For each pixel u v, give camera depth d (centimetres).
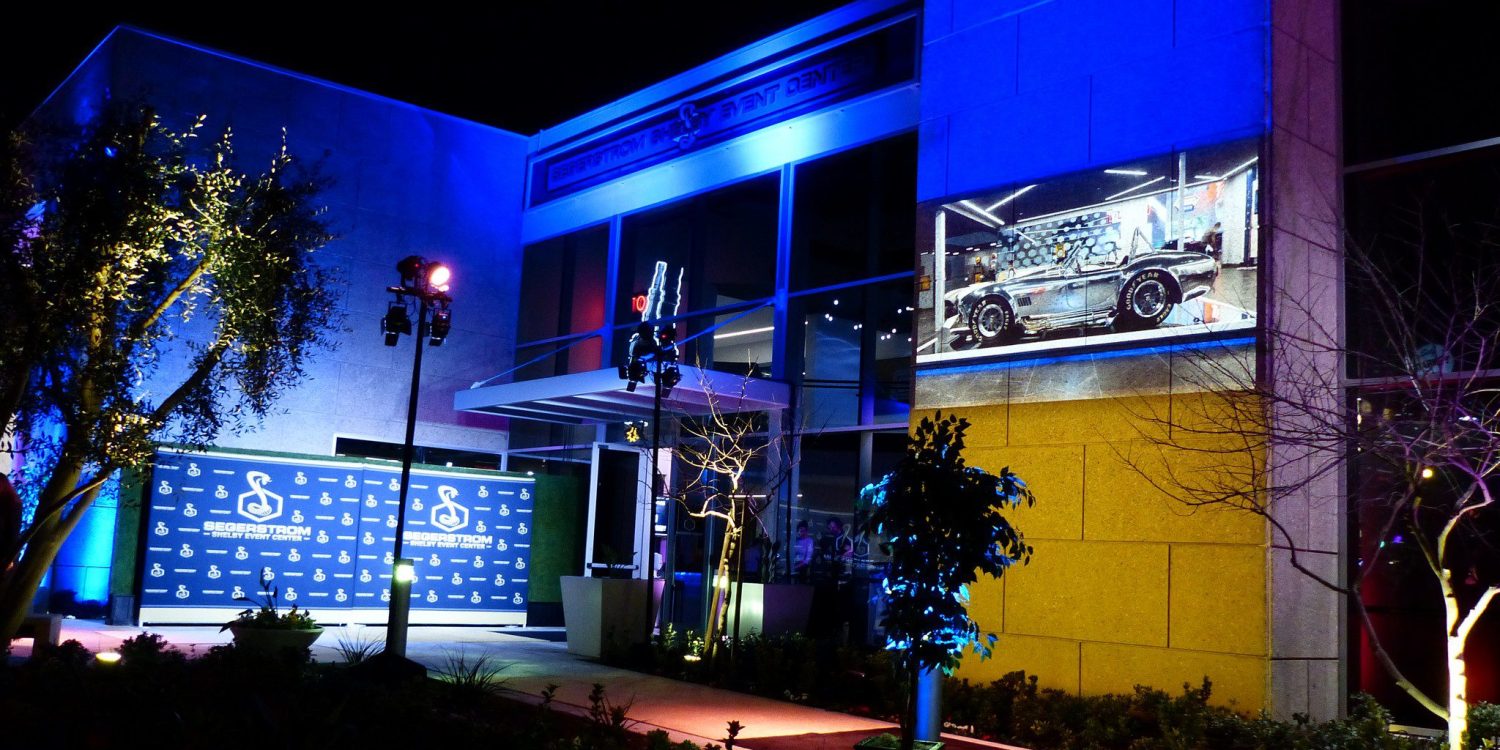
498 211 2648
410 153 2528
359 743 908
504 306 2633
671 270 2319
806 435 1966
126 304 1590
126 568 1969
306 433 2341
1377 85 1389
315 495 2130
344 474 2162
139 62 2214
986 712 1266
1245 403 1166
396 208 2497
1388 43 1387
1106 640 1382
